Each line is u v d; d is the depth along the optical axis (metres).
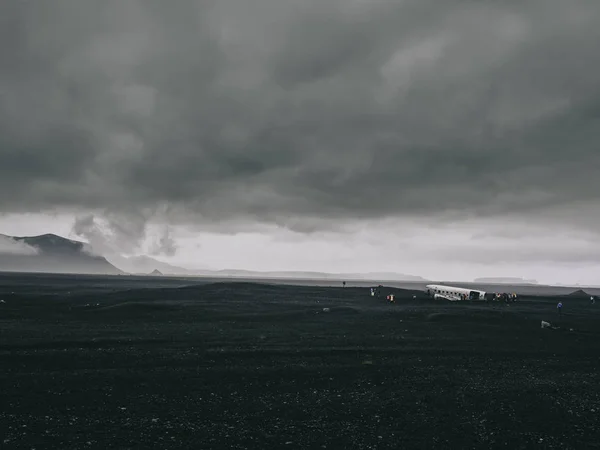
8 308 62.00
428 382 25.36
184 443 15.45
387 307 77.50
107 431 16.36
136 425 17.11
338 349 34.56
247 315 60.34
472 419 19.02
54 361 27.66
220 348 33.78
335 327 49.62
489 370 29.09
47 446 14.77
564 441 16.70
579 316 70.19
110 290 124.00
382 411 19.88
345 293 124.19
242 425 17.52
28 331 40.00
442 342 40.28
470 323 55.81
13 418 17.36
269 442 15.83
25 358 28.27
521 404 21.39
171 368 26.69
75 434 15.94
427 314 64.25
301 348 34.66
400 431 17.39
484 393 23.27
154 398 20.77
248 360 29.75
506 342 41.66
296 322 53.94
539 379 26.89
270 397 21.58
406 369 28.55
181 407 19.55
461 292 111.62
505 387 24.64
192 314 59.91
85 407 19.11
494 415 19.62
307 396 21.94
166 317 55.94
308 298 101.44
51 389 21.58
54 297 86.00
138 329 43.72
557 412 20.20
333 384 24.38
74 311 60.03
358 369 28.02
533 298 127.12
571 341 43.72
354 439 16.39
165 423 17.44
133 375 24.77
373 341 39.56
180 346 34.25
